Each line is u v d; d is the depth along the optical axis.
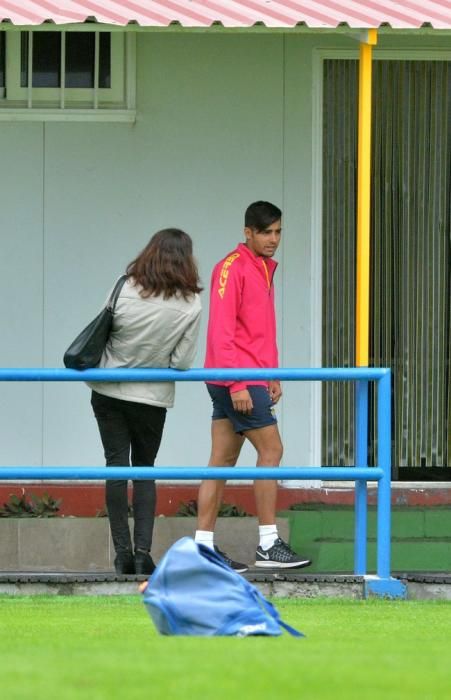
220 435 32.16
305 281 37.88
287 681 18.67
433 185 38.81
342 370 29.84
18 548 35.25
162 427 31.28
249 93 37.69
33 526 35.25
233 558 35.44
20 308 37.50
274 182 37.81
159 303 30.11
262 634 23.06
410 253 38.91
